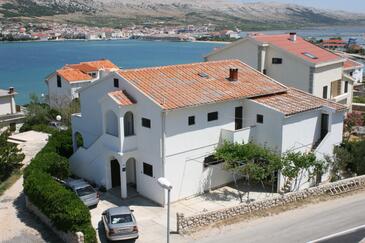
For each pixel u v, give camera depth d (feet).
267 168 108.17
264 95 125.39
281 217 99.81
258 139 120.06
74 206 87.35
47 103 266.16
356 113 178.40
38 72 498.28
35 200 100.32
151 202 109.60
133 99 110.11
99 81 122.62
